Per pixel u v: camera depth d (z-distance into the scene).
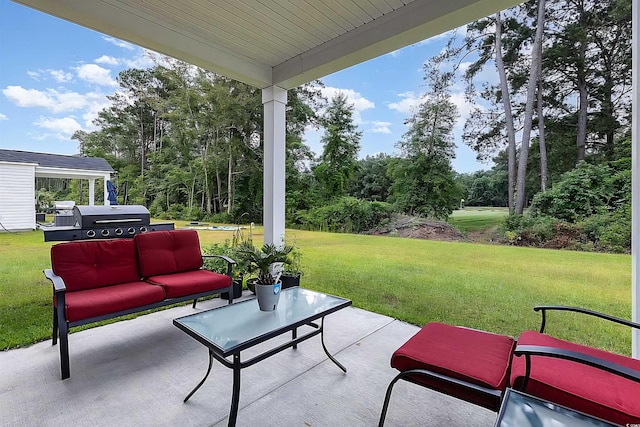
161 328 2.93
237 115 13.74
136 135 17.77
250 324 1.92
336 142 10.21
